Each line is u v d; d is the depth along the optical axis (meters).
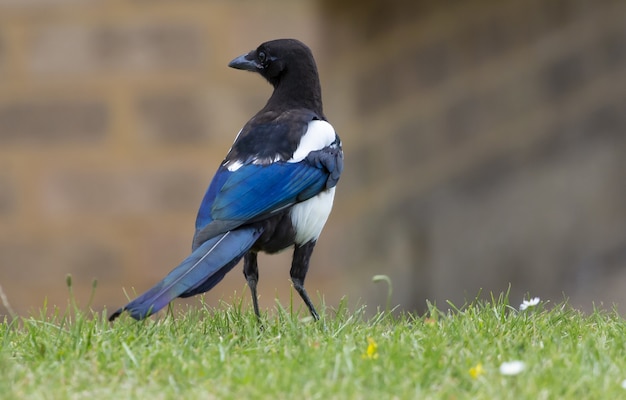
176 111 14.74
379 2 15.08
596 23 16.56
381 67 15.18
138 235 14.79
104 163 14.85
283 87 9.42
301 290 8.89
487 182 16.02
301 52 9.42
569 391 6.23
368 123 15.16
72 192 14.88
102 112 14.84
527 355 6.96
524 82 16.19
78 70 14.82
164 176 14.80
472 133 15.89
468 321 7.89
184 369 6.71
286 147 8.77
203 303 8.70
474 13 15.69
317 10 14.73
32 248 14.85
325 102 14.95
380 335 7.68
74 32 14.80
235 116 14.75
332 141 9.02
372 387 6.43
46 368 6.88
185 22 14.69
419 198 15.55
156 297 7.35
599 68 16.56
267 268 14.45
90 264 14.88
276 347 7.43
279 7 14.69
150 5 14.73
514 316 8.16
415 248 15.55
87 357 7.14
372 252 15.29
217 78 14.70
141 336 7.63
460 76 15.65
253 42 14.69
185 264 7.77
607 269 16.55
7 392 6.31
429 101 15.56
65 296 14.84
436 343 7.23
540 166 16.42
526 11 16.12
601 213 16.73
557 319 8.26
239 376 6.60
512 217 16.30
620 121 16.62
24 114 14.84
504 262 16.41
